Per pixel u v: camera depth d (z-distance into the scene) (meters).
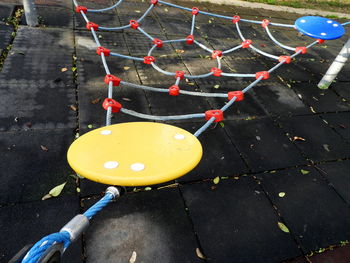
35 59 3.52
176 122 3.03
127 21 5.06
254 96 3.73
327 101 3.97
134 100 3.23
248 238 2.10
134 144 1.31
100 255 1.84
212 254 1.97
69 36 4.17
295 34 6.17
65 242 0.92
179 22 5.48
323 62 5.12
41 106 2.87
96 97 3.15
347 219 2.39
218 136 2.96
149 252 1.91
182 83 3.70
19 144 2.44
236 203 2.34
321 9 8.21
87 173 1.08
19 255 0.86
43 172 2.27
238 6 7.02
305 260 2.04
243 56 4.73
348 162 2.99
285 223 2.26
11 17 4.20
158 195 2.27
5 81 3.07
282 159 2.85
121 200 2.18
